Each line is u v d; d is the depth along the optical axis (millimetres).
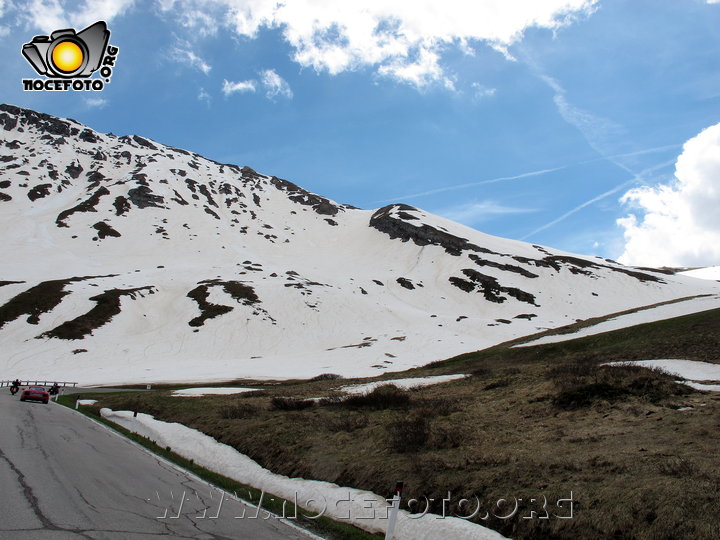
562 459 10586
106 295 91625
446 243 157750
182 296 98875
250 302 98375
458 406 18859
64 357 69438
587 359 33281
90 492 9500
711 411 13219
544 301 120938
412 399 22328
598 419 14203
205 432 18844
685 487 8086
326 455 13602
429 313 111250
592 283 132750
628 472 9336
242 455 15312
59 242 133125
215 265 129375
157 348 77438
